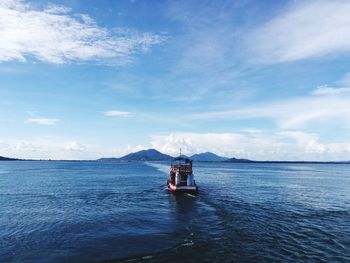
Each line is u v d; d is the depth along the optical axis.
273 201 53.25
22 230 33.34
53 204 49.78
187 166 64.25
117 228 33.84
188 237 30.33
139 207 46.72
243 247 27.53
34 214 41.59
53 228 34.06
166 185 79.94
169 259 24.61
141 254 25.69
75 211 43.62
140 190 69.19
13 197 58.00
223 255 25.52
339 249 27.42
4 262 24.25
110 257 25.08
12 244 28.52
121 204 49.72
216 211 43.19
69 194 62.16
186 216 40.00
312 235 31.70
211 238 30.09
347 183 92.88
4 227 34.69
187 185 61.25
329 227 35.09
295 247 27.77
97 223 36.25
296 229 33.97
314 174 149.00
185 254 25.69
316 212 43.72
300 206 48.56
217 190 68.75
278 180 102.69
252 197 57.88
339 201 54.78
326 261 24.52
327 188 77.19
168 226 34.72
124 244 28.19
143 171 160.88
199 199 54.53
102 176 118.81
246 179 105.25
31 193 63.81
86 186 78.50
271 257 25.17
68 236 30.91
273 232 32.53
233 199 54.88
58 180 98.25
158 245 27.91
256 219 38.53
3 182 90.31
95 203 50.75
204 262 23.98
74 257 25.11
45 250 26.80
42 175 125.00
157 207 46.72
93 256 25.30
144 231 32.56
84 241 29.19
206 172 153.50
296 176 129.00
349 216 41.22
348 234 32.25
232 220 37.75
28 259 24.81
